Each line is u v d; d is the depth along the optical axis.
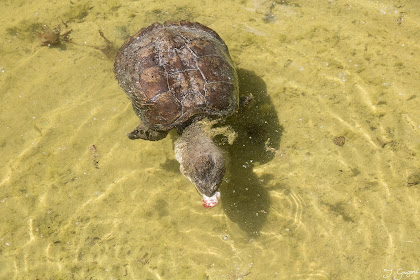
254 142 2.54
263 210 2.39
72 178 2.49
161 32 2.38
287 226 2.35
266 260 2.29
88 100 2.67
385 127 2.55
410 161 2.46
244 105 2.50
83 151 2.54
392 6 2.92
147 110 2.28
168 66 2.27
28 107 2.65
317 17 2.91
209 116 2.27
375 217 2.35
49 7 2.97
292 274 2.26
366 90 2.64
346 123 2.57
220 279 2.26
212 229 2.36
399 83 2.65
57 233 2.38
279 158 2.50
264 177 2.46
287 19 2.91
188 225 2.38
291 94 2.65
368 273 2.25
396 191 2.40
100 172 2.50
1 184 2.47
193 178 2.11
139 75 2.30
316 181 2.44
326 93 2.65
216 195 2.14
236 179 2.46
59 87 2.71
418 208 2.36
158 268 2.29
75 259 2.32
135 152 2.54
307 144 2.53
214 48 2.39
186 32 2.43
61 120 2.62
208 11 2.95
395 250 2.28
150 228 2.38
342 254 2.29
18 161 2.52
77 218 2.40
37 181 2.48
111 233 2.37
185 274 2.28
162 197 2.44
